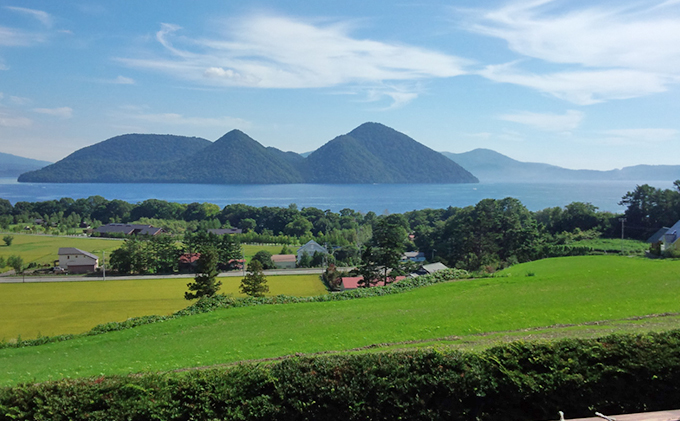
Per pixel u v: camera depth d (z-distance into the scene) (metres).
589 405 9.12
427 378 9.30
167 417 9.09
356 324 21.42
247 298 31.36
